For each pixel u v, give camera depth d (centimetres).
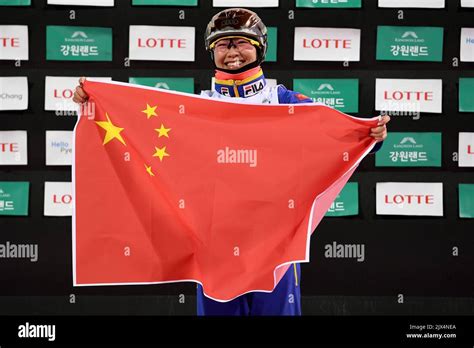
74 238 294
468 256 439
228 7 436
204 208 291
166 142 297
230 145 297
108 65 437
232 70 312
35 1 434
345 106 439
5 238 437
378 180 440
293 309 305
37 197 438
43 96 436
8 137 436
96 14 435
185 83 438
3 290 437
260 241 289
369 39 438
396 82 438
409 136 439
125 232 295
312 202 294
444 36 438
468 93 438
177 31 436
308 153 297
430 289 440
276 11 436
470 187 439
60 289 439
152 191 295
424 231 439
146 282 294
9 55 434
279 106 303
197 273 291
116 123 299
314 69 438
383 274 439
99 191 296
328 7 436
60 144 437
